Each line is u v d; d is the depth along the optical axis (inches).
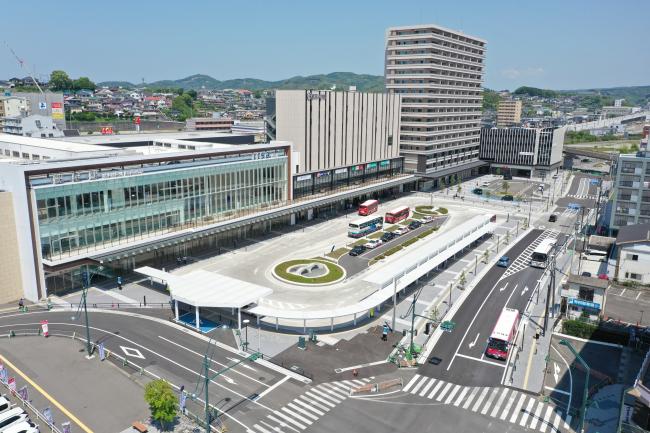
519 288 3358.8
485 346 2549.2
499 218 5408.5
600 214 5546.3
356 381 2198.6
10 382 2022.6
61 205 2977.4
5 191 2903.5
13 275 2957.7
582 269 3757.4
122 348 2439.7
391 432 1856.5
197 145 4547.2
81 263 2974.9
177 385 2132.1
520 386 2191.2
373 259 3850.9
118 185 3253.0
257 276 3432.6
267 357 2380.7
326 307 2945.4
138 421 1884.8
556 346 2576.3
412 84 6840.6
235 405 2005.4
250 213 4212.6
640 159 4254.4
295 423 1898.4
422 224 5034.5
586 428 1900.8
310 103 5054.1
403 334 2645.2
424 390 2145.7
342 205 5570.9
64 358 2341.3
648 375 1701.5
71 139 4938.5
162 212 3575.3
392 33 6948.8
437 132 6988.2
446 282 3437.5
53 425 1836.9
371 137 6166.3
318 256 3895.2
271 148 4485.7
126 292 3125.0
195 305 2581.2
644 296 3319.4
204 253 3909.9
